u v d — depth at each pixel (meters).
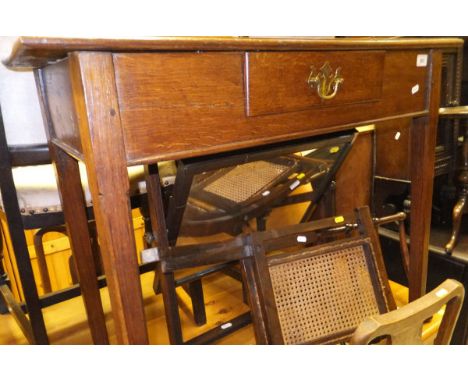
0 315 1.36
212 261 0.92
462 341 1.34
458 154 1.57
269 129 0.69
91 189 0.56
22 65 0.73
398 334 0.69
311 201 1.25
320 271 1.00
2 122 0.91
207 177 0.85
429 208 1.12
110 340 1.23
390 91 0.89
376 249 1.07
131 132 0.55
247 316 1.08
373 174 1.61
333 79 0.76
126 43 0.51
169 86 0.57
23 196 0.99
